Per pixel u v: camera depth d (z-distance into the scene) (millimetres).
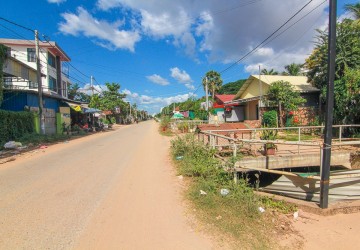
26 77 19812
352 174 6465
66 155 11336
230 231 4207
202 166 7242
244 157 9250
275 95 20156
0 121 14422
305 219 5348
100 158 10484
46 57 27953
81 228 4191
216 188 5941
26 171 8180
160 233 4086
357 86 14055
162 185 6543
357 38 16422
